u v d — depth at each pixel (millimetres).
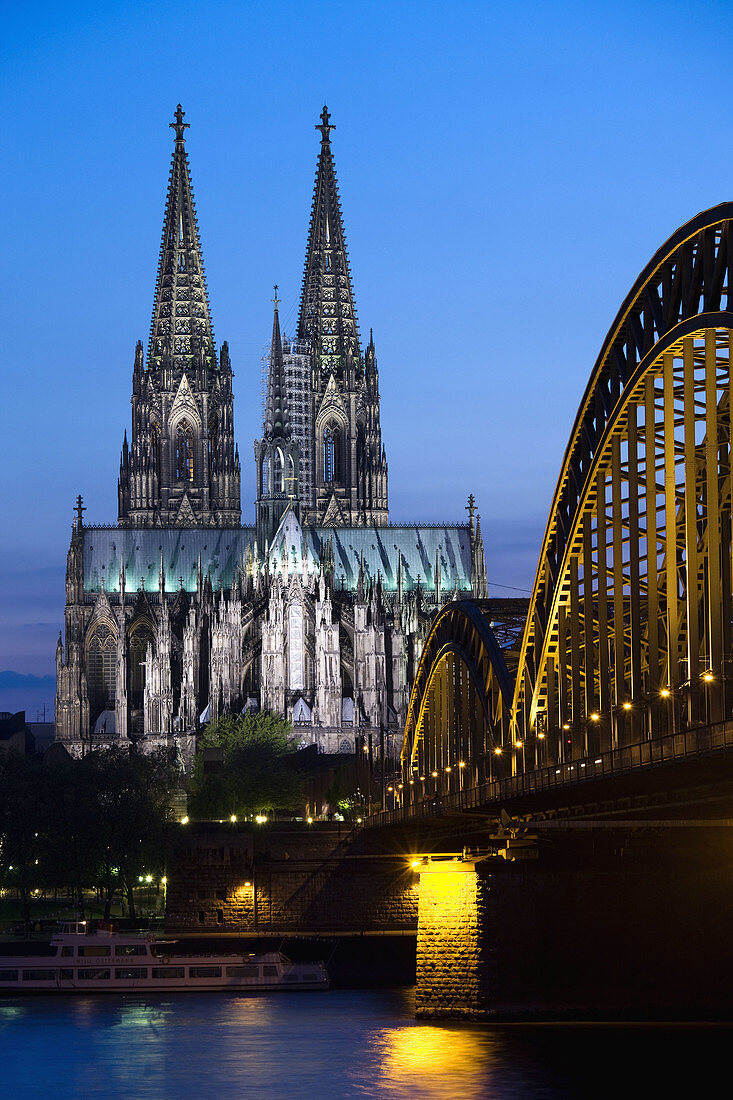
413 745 154750
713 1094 83688
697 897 107812
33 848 177875
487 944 107688
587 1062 92938
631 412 86438
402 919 162125
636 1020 106812
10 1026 119812
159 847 166250
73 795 177500
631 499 85688
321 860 164000
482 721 133500
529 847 108125
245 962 145125
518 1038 101750
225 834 165375
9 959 145500
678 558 85812
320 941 156000
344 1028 112938
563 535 101188
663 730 84812
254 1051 104625
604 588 91938
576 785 83000
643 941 107750
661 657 89875
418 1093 87250
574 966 107750
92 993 143750
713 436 70938
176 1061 102000
